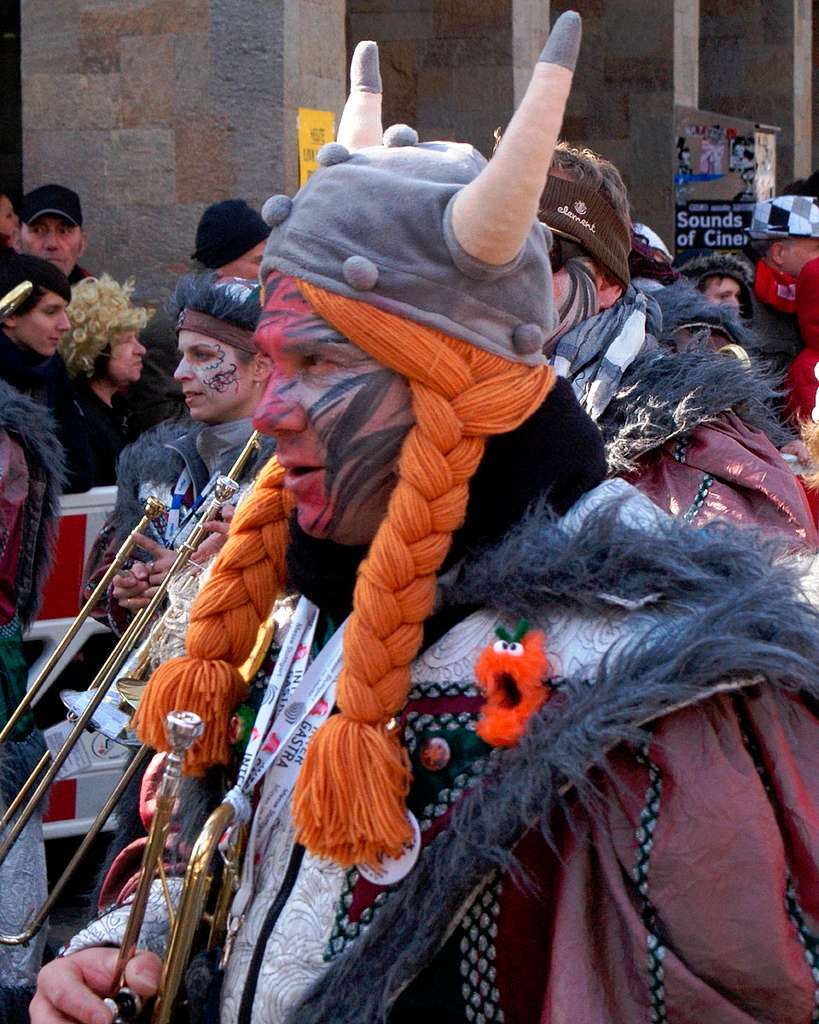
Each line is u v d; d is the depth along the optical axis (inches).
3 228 273.6
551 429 66.1
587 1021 57.8
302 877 65.5
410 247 62.1
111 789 191.8
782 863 58.8
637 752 60.7
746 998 58.0
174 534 148.2
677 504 103.0
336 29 275.3
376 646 62.1
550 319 65.8
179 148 271.6
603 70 434.3
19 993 146.9
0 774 149.1
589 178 110.3
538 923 61.9
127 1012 70.9
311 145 270.1
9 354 193.3
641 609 62.6
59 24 275.6
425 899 61.0
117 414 230.5
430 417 62.1
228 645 73.1
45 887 153.1
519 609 63.2
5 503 157.9
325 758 61.4
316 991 62.4
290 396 64.0
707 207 423.8
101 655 197.5
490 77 384.8
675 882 58.2
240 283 149.1
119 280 278.1
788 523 101.0
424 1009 62.6
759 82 577.0
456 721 63.5
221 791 75.0
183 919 68.1
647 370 107.9
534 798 59.8
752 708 61.4
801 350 252.8
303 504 65.6
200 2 267.0
